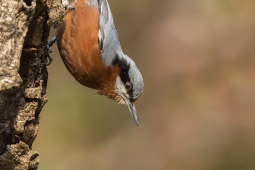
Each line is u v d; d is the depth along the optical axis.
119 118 14.62
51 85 15.13
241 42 13.03
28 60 7.08
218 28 13.41
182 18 13.94
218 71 12.90
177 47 13.54
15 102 6.98
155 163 12.52
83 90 14.94
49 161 13.71
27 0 6.47
